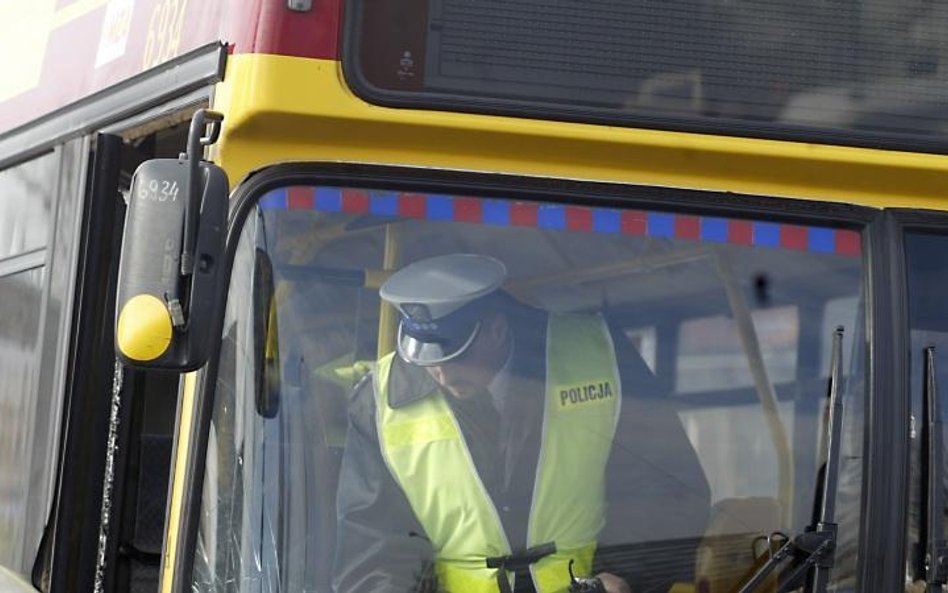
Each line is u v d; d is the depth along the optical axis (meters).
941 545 7.81
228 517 7.36
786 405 7.92
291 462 7.43
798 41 8.05
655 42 7.87
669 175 7.93
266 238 7.51
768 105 7.98
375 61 7.59
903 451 7.90
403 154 7.67
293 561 7.38
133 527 9.11
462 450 7.61
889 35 8.15
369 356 7.56
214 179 7.02
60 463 9.08
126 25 9.07
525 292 7.75
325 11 7.55
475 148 7.72
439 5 7.67
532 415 7.70
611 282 7.84
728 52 7.95
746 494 7.83
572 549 7.66
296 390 7.46
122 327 6.92
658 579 7.70
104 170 9.05
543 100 7.73
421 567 7.50
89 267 9.09
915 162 8.09
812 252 8.02
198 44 8.04
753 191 8.01
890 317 8.02
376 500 7.50
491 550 7.58
